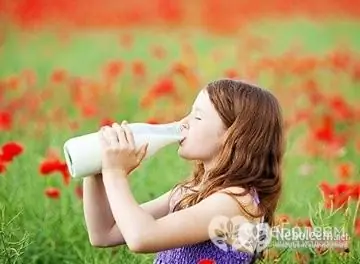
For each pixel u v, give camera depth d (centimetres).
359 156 1157
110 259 779
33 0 2439
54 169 846
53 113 1323
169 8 2625
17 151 824
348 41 2370
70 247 820
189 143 599
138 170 1038
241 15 2642
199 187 616
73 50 2328
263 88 620
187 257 600
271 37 2458
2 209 762
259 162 599
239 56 1902
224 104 596
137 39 2509
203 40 2441
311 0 2730
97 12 2564
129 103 1530
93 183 616
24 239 736
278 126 611
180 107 1354
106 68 1587
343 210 781
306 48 2281
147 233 558
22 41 2383
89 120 1345
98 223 620
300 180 1038
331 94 1630
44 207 865
